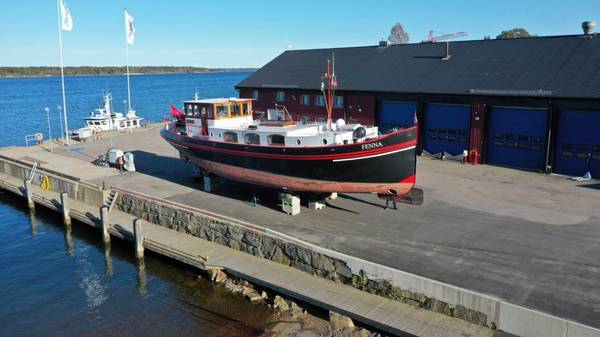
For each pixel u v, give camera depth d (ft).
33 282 61.57
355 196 72.02
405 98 100.07
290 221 62.13
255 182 70.54
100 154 111.55
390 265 47.98
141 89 540.93
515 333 38.24
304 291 47.24
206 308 51.75
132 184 83.46
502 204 66.95
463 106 93.50
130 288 58.34
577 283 43.50
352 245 53.42
